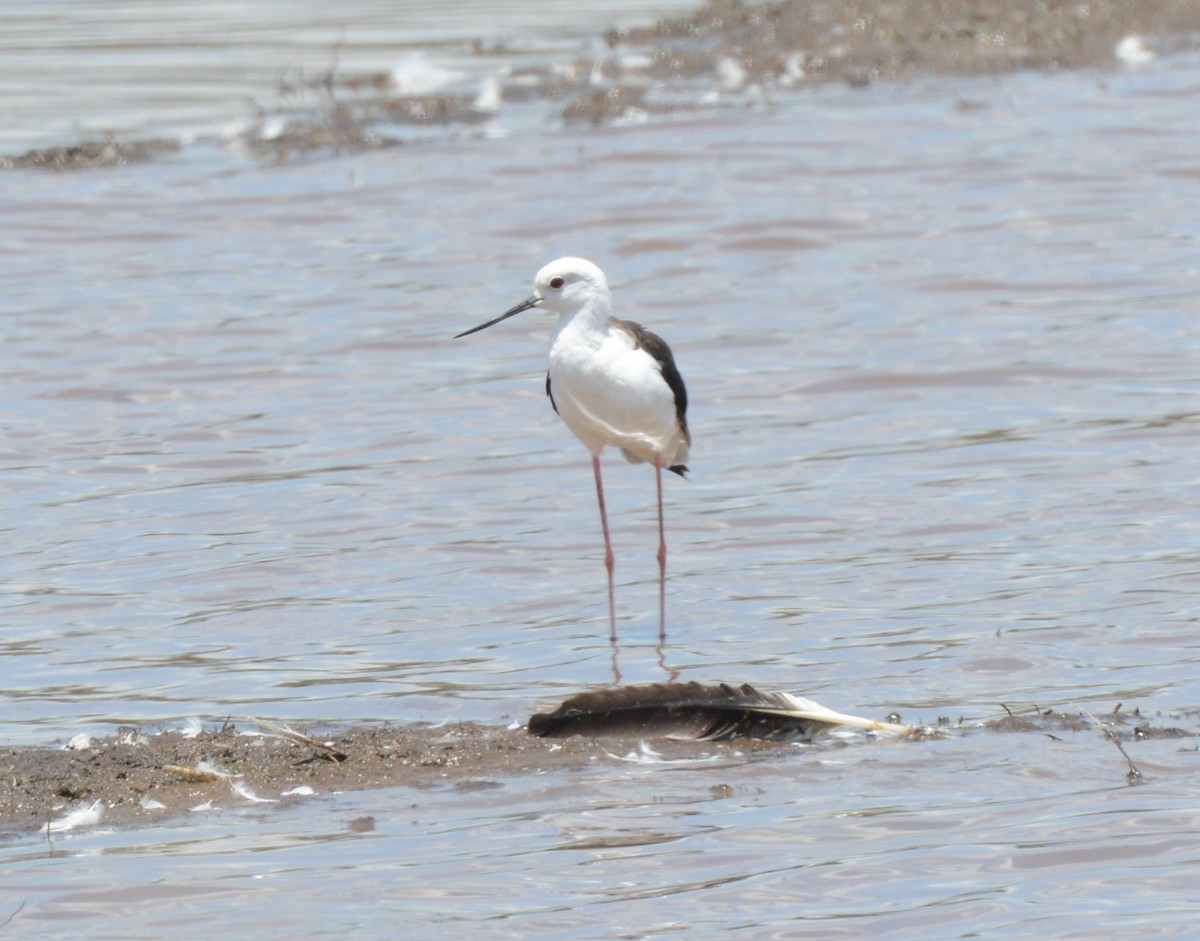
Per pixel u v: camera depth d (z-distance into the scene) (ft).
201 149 91.66
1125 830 27.55
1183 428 51.93
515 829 28.19
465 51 114.42
